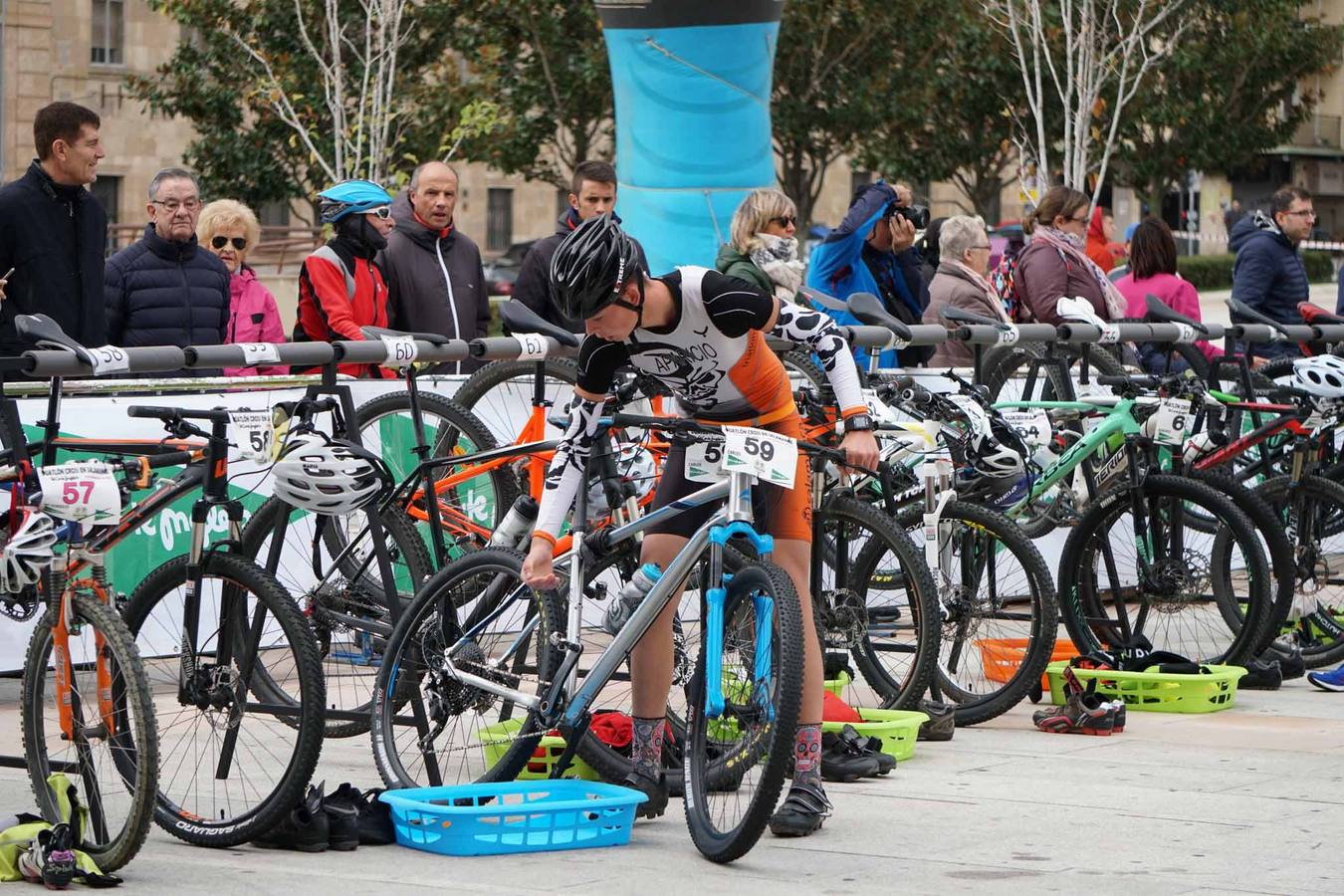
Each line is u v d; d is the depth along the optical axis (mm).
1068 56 42188
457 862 8773
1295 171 104812
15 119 65188
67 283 13578
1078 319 14820
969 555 12172
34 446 10359
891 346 13430
